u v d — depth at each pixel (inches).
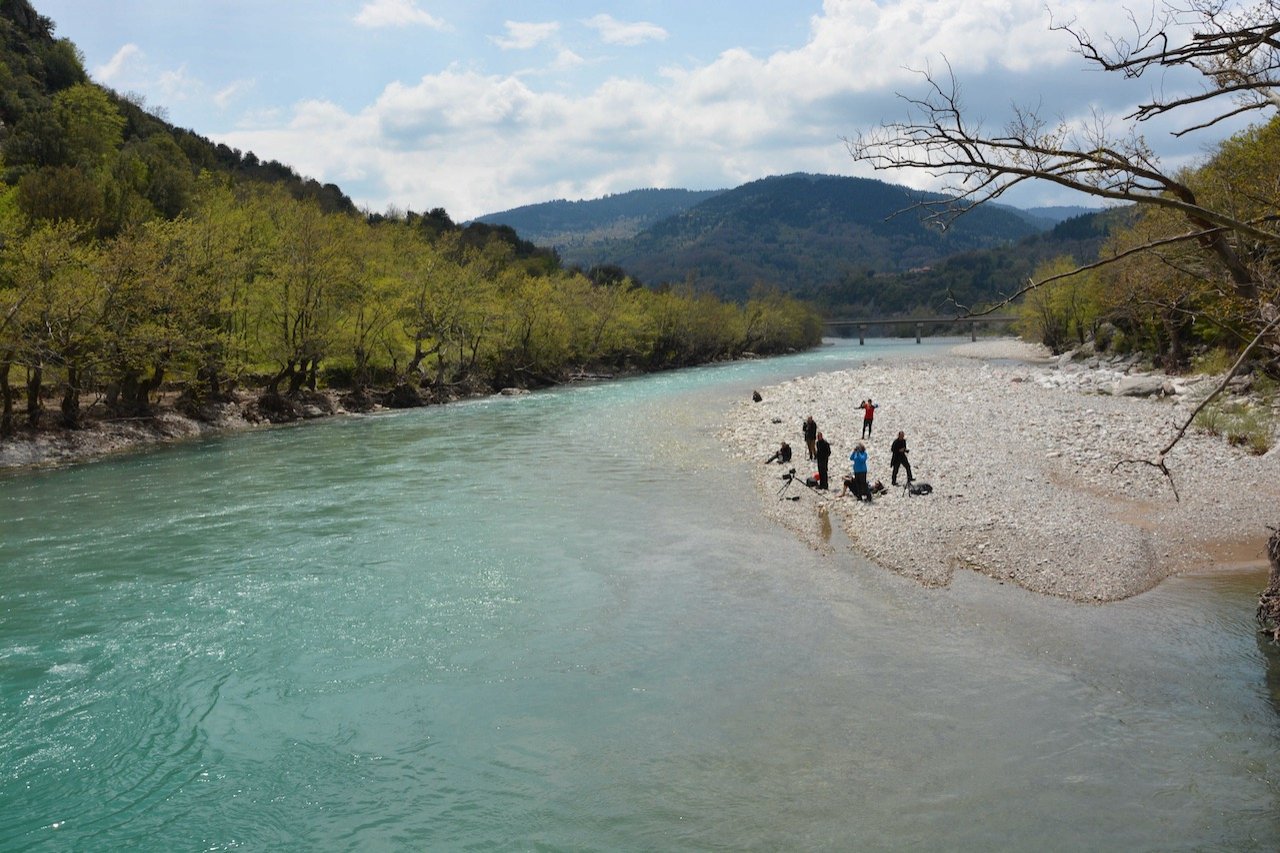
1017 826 418.6
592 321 3806.6
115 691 585.9
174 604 758.5
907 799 445.4
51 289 1619.1
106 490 1268.5
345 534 997.2
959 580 792.9
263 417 2149.4
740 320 5447.8
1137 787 449.4
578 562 879.7
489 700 572.4
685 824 430.0
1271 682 566.6
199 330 1936.5
